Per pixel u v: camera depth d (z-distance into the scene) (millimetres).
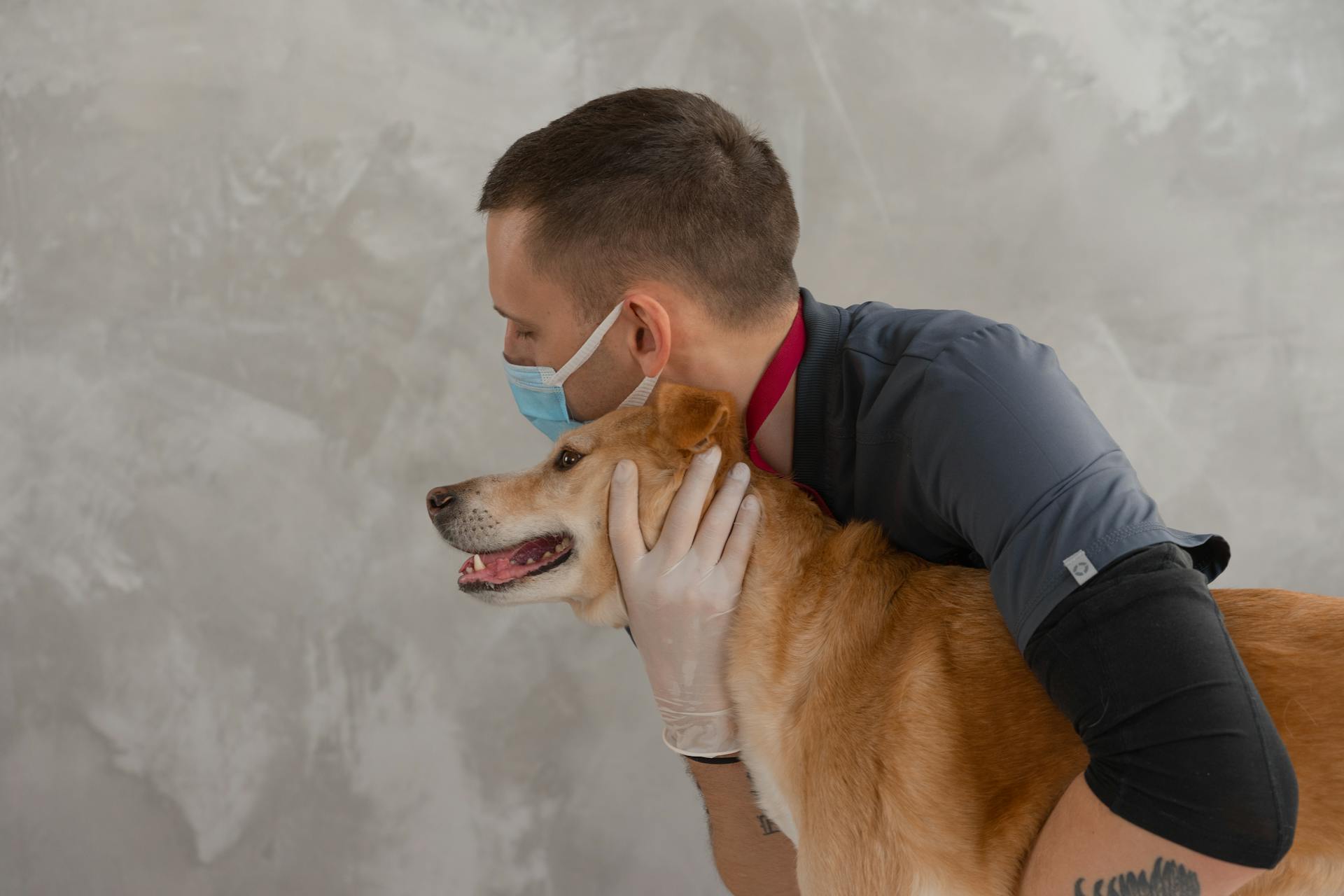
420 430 2252
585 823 2275
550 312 1201
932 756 1065
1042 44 2197
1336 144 2217
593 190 1123
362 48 2227
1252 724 793
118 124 2229
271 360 2246
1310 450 2230
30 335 2244
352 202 2236
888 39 2197
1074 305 2227
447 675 2271
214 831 2260
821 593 1216
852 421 1193
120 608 2256
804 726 1169
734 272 1152
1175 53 2213
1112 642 839
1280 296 2227
